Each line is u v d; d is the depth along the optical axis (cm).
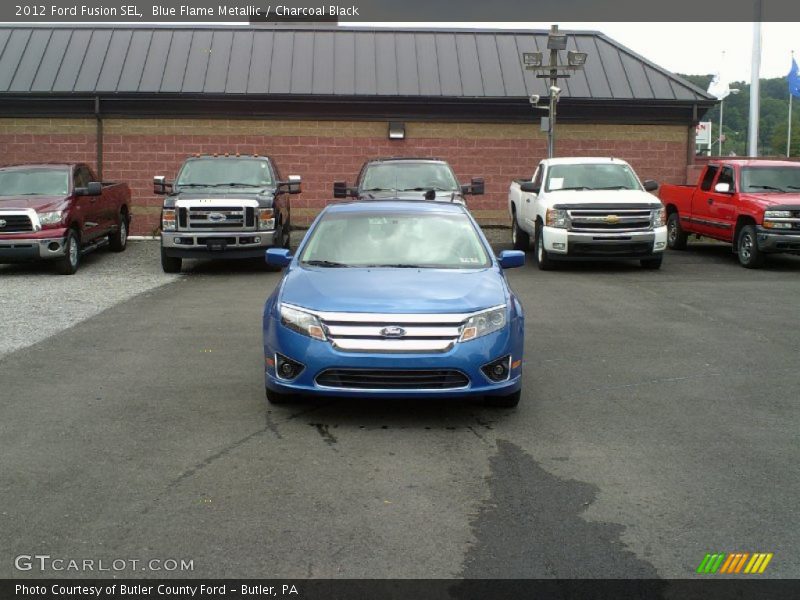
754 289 1348
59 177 1585
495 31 2470
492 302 659
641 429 634
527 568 411
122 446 587
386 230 790
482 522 464
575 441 605
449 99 2297
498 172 2366
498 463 559
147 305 1179
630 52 2456
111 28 2392
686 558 422
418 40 2428
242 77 2312
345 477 531
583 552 428
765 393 738
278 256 784
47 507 480
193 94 2253
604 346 927
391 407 689
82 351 888
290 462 557
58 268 1508
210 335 972
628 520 468
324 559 420
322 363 629
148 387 745
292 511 477
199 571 407
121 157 2297
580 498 499
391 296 650
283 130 2322
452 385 635
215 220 1493
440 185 1563
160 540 440
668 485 520
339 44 2405
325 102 2284
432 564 414
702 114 2381
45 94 2234
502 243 2053
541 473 540
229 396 717
